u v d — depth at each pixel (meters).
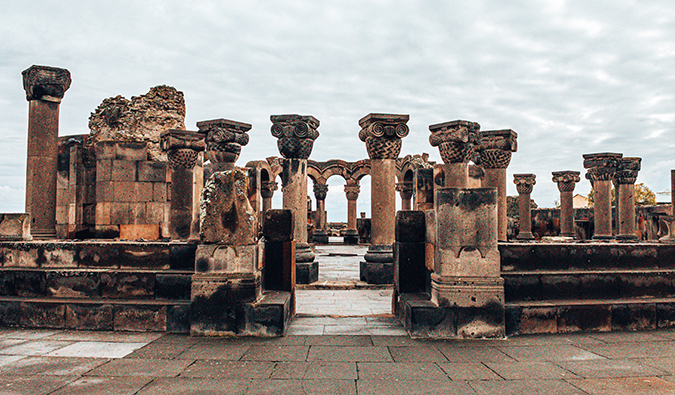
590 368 4.12
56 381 3.77
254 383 3.74
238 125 11.55
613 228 26.70
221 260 5.41
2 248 6.36
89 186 13.77
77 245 6.21
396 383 3.74
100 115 14.89
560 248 5.98
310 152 10.99
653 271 5.91
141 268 6.11
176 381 3.78
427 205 12.70
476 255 5.30
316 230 24.23
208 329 5.32
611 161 17.20
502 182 10.56
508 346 4.86
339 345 4.91
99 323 5.58
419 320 5.25
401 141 10.33
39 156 10.54
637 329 5.55
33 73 10.43
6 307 5.73
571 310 5.46
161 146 11.21
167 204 13.91
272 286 6.37
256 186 11.75
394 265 6.70
